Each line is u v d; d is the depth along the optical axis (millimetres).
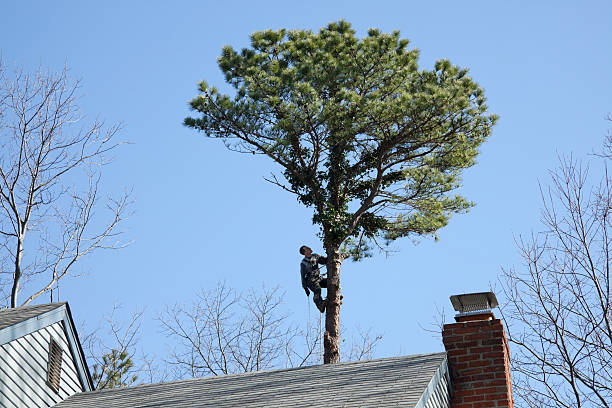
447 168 39188
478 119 36281
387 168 38156
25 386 23422
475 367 22016
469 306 23500
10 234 43719
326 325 36656
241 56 37062
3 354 22812
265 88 36188
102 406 23703
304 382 22047
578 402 25906
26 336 24000
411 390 19188
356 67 36344
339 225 37750
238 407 20719
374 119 35781
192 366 45406
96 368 44188
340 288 37625
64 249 44969
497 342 22141
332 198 38781
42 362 24500
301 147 38594
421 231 40562
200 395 22797
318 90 36750
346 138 37000
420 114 35188
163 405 22453
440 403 20688
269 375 23734
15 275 43125
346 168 38719
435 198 40125
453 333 22578
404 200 39688
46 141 44656
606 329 26766
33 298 43688
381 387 19984
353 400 19406
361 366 22641
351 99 35344
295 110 35875
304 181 38344
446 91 34875
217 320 46125
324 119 35750
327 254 37938
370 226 39844
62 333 26109
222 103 36281
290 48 37375
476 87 36031
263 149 36938
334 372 22578
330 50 37125
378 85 37156
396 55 36375
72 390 25938
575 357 26703
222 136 37312
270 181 39062
